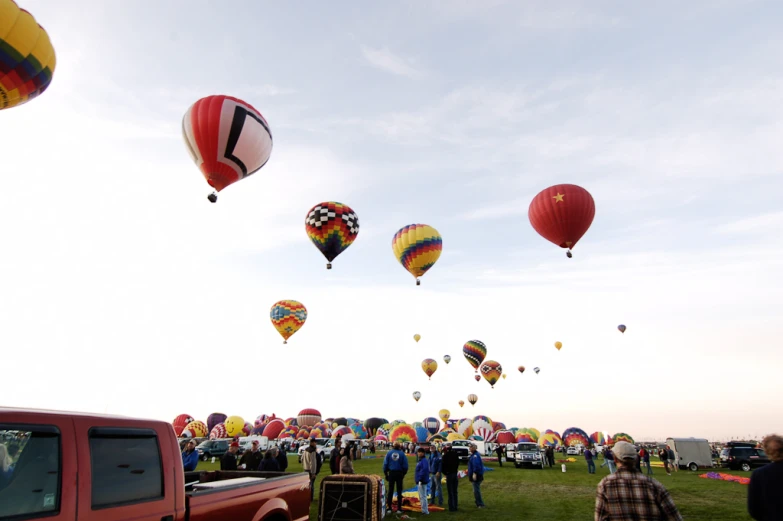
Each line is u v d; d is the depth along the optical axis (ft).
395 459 35.22
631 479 11.57
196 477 17.80
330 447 107.86
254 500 14.34
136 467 10.89
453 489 35.22
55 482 9.13
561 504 38.17
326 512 26.48
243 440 122.31
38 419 9.25
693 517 33.01
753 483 12.25
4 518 8.21
